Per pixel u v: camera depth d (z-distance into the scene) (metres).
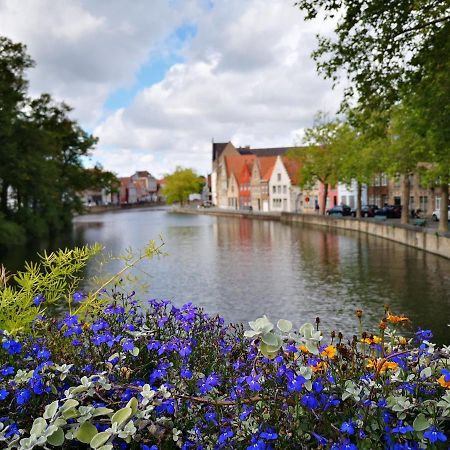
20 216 45.66
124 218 90.31
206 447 2.72
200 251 33.69
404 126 27.09
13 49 42.12
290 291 18.81
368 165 37.47
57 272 4.04
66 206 61.12
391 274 21.92
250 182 103.06
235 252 32.72
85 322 4.15
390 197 69.88
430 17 12.80
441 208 30.42
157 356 3.90
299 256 29.67
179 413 2.94
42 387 2.93
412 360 3.38
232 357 3.85
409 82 13.66
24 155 41.38
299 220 63.94
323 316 14.70
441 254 27.64
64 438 2.56
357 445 2.51
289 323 2.93
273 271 24.00
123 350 3.60
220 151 144.38
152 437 2.86
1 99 38.72
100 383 2.89
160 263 27.12
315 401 2.55
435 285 18.94
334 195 78.94
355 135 46.88
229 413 2.90
